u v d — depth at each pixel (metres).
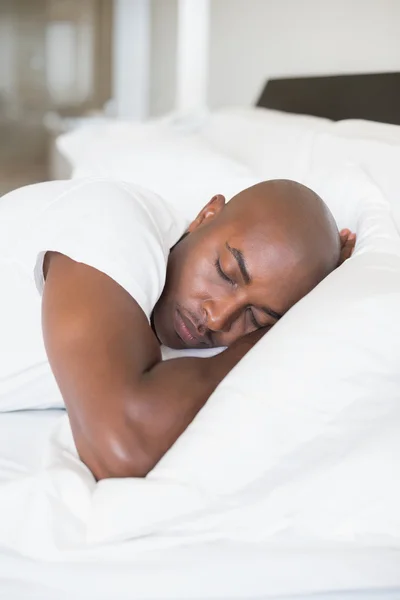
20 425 0.86
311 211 0.80
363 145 1.10
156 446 0.67
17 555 0.60
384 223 0.83
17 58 3.09
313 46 1.93
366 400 0.62
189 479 0.62
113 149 1.70
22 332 0.85
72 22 3.10
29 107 3.13
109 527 0.61
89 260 0.74
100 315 0.70
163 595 0.57
